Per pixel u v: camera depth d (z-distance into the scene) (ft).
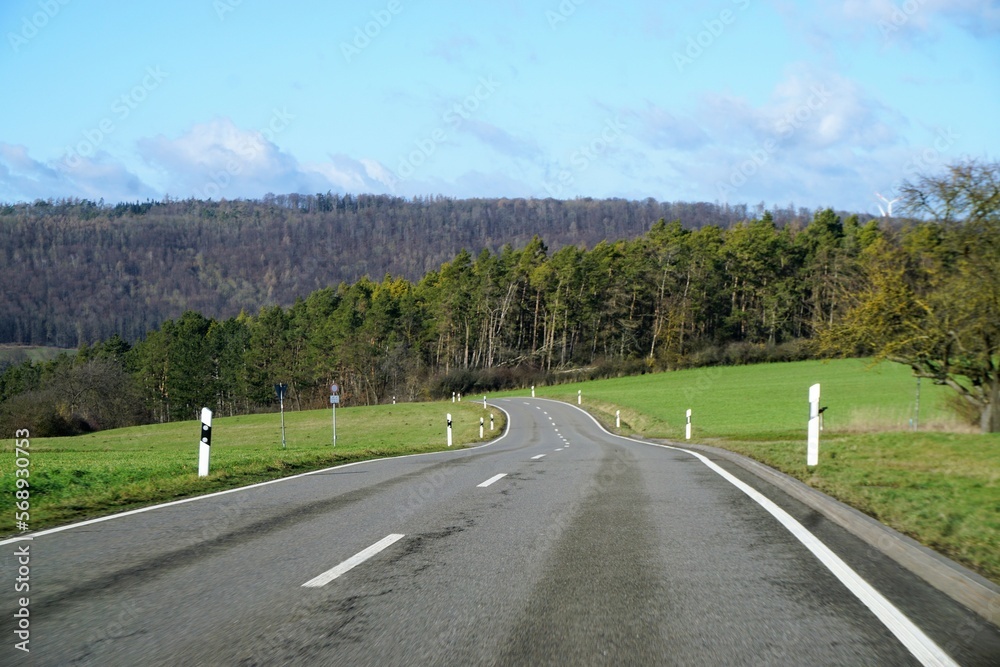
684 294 298.56
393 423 212.43
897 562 21.94
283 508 33.17
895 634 15.65
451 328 342.44
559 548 24.02
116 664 14.17
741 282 301.02
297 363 358.64
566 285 341.00
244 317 433.48
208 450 47.55
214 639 15.49
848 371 253.24
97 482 45.01
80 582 20.17
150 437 204.54
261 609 17.56
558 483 41.47
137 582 20.16
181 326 361.10
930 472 41.01
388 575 20.67
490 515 30.53
